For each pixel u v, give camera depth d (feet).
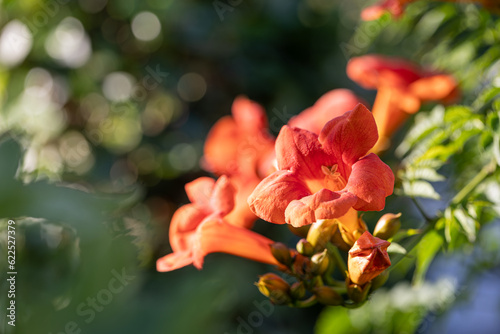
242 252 8.07
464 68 11.09
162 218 20.17
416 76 11.10
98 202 2.86
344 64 21.34
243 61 20.04
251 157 10.16
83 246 2.68
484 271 13.03
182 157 20.13
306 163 6.63
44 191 2.76
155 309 2.50
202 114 20.79
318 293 7.43
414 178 8.57
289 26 20.39
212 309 2.50
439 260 14.75
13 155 2.80
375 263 6.51
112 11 19.21
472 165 10.29
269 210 6.10
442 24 12.25
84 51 19.21
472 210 8.05
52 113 18.63
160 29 19.19
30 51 18.38
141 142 20.33
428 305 12.14
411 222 14.14
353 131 6.37
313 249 7.46
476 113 8.92
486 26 10.58
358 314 12.39
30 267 5.00
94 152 19.53
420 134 8.93
